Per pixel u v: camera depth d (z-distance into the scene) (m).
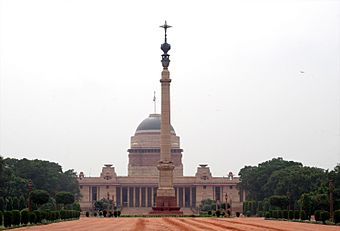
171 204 194.38
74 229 101.69
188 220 146.00
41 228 104.38
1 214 106.00
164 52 199.50
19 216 110.25
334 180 165.25
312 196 148.25
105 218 174.88
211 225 114.69
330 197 133.75
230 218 169.75
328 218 124.75
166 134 196.00
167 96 196.62
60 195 172.38
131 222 134.12
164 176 195.25
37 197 146.00
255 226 110.62
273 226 110.56
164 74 197.00
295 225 115.62
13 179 190.38
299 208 161.62
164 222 131.25
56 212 143.38
